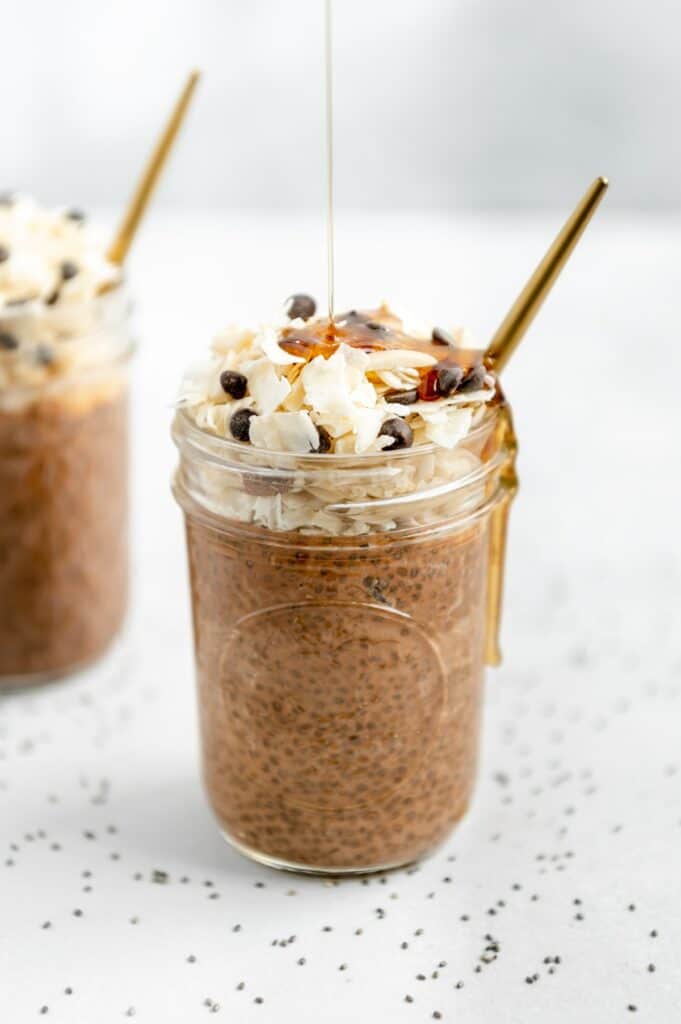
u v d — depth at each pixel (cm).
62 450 58
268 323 51
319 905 52
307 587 49
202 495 50
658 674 60
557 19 94
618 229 97
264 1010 48
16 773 56
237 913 51
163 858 53
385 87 96
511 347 52
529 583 64
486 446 51
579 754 56
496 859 53
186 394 50
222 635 51
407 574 49
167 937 50
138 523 68
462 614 51
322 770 51
